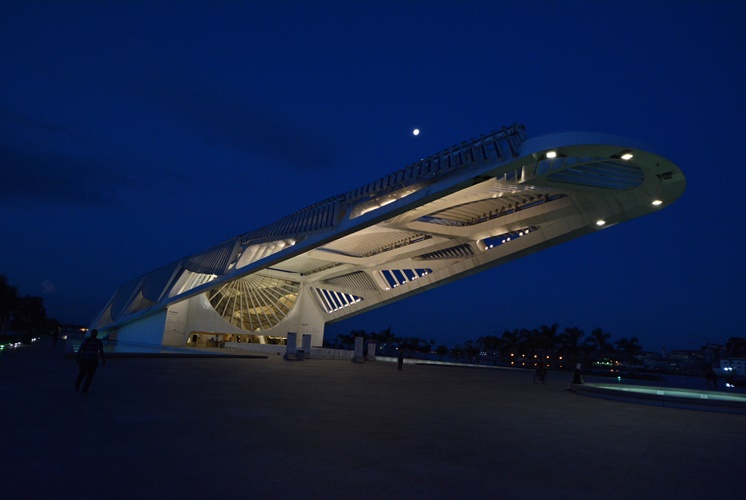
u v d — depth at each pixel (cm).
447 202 2416
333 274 4453
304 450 576
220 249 3881
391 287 3978
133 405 842
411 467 527
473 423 883
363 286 4372
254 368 1973
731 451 748
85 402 846
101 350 993
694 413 1278
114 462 479
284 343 5000
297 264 4403
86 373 977
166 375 1454
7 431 587
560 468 569
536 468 561
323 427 738
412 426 802
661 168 1652
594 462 612
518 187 2117
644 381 3731
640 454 683
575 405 1327
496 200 2581
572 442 746
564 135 1543
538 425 907
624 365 7656
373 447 616
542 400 1423
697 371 6681
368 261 3856
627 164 1745
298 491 421
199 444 575
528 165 1812
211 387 1197
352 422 802
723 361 5659
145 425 670
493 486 475
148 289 4694
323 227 2647
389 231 3209
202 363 2086
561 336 7494
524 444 704
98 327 5588
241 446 577
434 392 1462
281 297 5000
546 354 7412
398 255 3556
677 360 9750
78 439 565
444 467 537
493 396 1459
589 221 2323
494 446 674
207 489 412
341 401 1080
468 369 3491
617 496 469
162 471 457
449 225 2877
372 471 502
